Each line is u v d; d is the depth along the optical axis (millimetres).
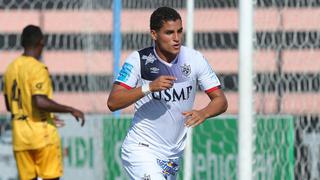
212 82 19891
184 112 18766
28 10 38156
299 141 30500
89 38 35781
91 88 35500
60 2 37750
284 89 31453
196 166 31172
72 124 32031
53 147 28938
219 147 30984
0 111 36906
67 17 37500
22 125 28672
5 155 32312
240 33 19531
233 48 36250
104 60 35281
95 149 31891
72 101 36406
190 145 29328
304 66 32031
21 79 28422
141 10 35406
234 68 36156
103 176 31828
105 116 31922
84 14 35969
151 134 20359
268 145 28453
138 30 35344
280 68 31609
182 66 19688
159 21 19125
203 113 19031
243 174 19703
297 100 31547
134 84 19688
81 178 31922
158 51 19609
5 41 38031
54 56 37375
